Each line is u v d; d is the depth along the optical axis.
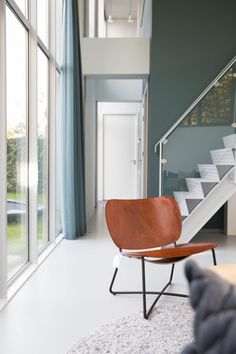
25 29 3.70
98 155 9.52
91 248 4.76
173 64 5.68
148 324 2.48
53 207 4.88
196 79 5.67
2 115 2.76
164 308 2.77
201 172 4.90
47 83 4.77
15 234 3.61
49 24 4.71
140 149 9.02
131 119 9.47
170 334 2.34
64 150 5.18
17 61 3.53
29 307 2.79
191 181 4.90
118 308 2.79
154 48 5.68
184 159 4.91
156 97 5.70
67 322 2.53
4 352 2.12
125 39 5.95
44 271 3.73
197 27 5.66
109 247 4.82
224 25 5.64
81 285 3.31
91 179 7.76
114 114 9.45
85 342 2.23
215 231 5.93
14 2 3.23
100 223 6.76
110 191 9.62
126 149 9.52
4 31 2.73
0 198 2.80
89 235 5.64
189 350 1.02
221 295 0.80
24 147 3.79
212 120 4.90
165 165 4.90
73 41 5.14
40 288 3.22
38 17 4.31
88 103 7.07
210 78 5.67
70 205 5.27
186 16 5.66
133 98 8.18
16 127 3.53
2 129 2.76
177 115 5.68
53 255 4.38
